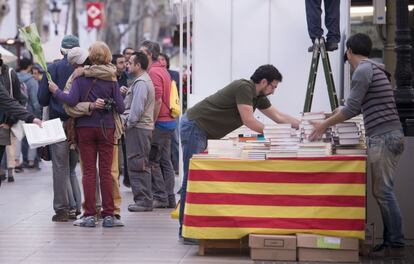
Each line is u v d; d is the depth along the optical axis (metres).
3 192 17.09
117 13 76.88
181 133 11.01
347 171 9.92
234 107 10.80
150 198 14.32
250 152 10.12
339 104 13.96
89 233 12.05
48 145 13.05
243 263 9.96
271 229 10.03
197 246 11.04
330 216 9.95
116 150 12.94
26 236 11.83
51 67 12.85
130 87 13.93
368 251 10.45
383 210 10.22
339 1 13.30
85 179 12.45
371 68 10.05
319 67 13.99
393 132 10.06
